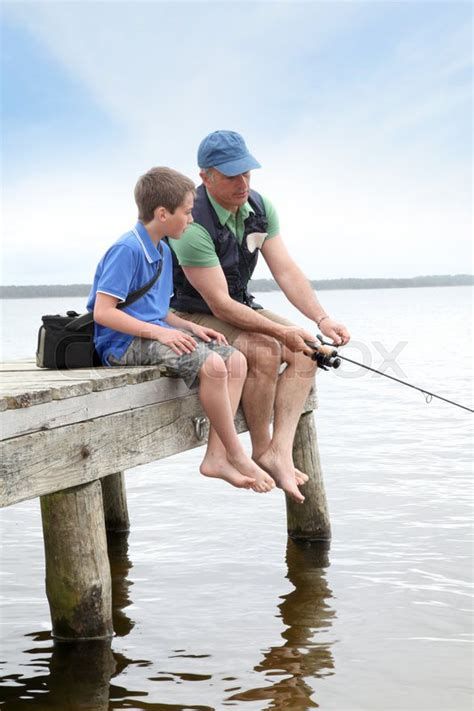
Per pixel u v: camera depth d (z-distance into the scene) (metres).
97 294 4.01
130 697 3.27
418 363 16.75
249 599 4.34
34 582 4.64
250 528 5.65
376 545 5.18
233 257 4.57
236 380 4.22
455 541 5.20
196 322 4.66
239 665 3.55
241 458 4.14
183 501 6.36
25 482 3.20
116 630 3.95
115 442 3.71
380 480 6.80
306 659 3.59
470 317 38.06
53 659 3.62
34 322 43.41
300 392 4.62
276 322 4.74
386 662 3.55
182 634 3.89
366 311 49.38
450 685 3.33
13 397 3.13
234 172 4.36
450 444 8.25
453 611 4.11
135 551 5.21
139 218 4.16
